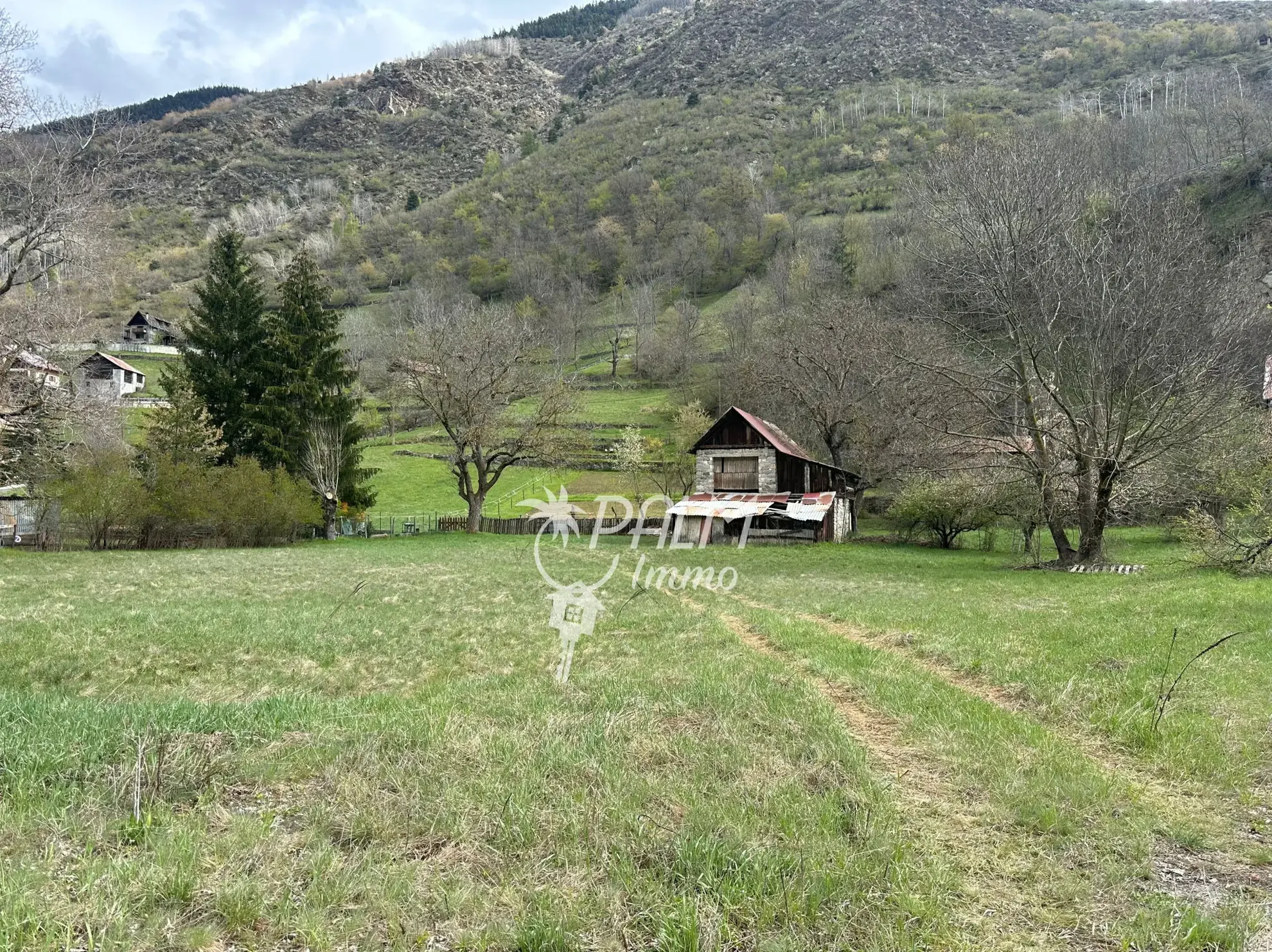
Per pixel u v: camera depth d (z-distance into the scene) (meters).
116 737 6.27
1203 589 16.47
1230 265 29.80
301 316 48.06
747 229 141.50
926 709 8.35
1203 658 10.23
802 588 23.05
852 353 50.22
